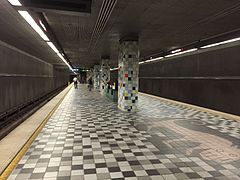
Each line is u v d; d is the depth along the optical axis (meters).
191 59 9.77
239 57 6.75
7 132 4.44
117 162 3.13
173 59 11.69
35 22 4.34
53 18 4.90
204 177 2.73
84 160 3.18
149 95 14.77
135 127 5.31
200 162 3.19
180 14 4.59
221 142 4.15
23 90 7.78
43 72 12.83
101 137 4.39
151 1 3.79
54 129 5.01
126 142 4.08
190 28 5.98
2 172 2.68
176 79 11.33
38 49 8.62
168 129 5.15
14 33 5.61
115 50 10.95
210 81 8.31
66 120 6.09
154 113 7.48
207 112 7.87
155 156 3.39
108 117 6.60
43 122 5.64
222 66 7.59
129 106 7.73
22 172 2.76
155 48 10.36
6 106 5.77
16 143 3.74
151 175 2.75
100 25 5.57
